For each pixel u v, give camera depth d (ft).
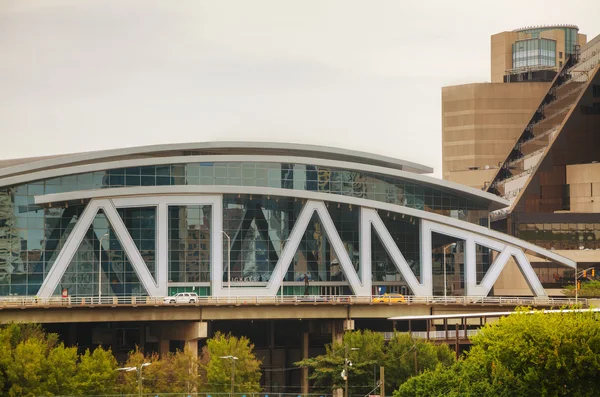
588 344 370.53
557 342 369.50
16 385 460.96
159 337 615.16
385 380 500.74
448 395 383.65
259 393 506.89
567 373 367.25
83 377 470.39
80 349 647.15
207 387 504.43
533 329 379.55
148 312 577.02
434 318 530.27
